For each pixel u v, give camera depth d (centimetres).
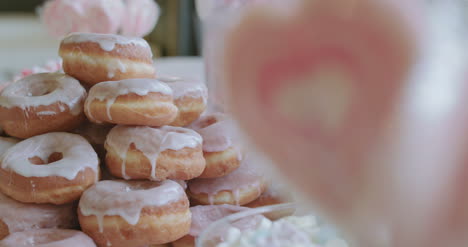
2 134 93
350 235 16
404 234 15
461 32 13
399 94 13
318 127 14
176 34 291
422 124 14
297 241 42
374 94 14
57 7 139
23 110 84
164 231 73
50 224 76
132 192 74
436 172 14
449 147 14
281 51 14
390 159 14
